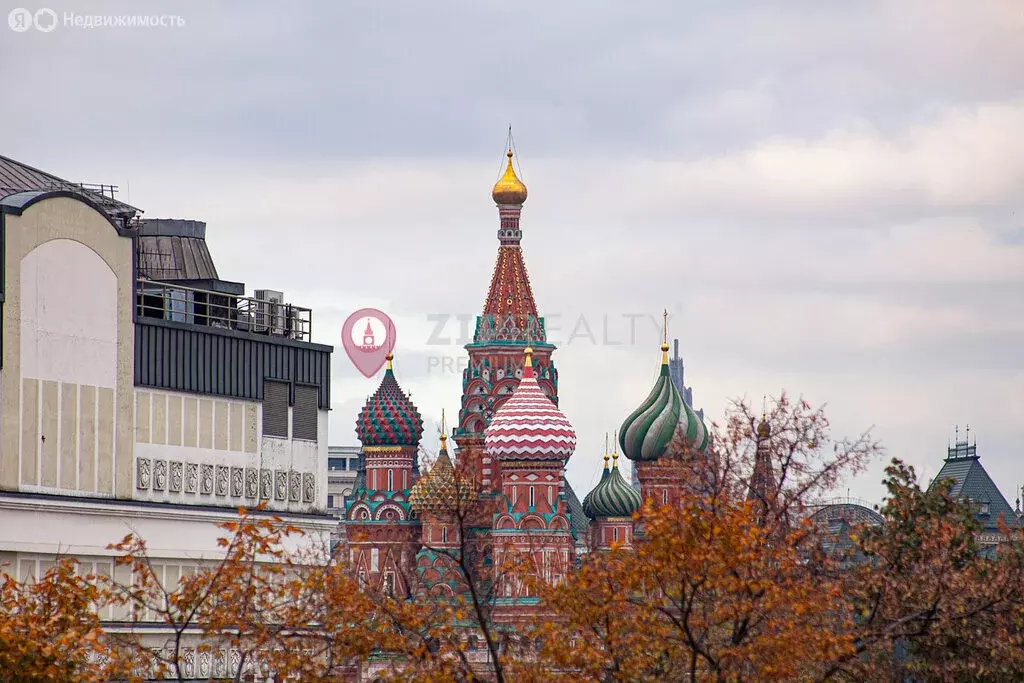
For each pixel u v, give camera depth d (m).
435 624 174.38
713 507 158.75
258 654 168.62
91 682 158.12
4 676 154.12
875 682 171.38
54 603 173.00
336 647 164.00
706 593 159.75
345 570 168.50
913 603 174.88
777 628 155.88
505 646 168.12
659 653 158.00
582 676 158.62
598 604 158.00
